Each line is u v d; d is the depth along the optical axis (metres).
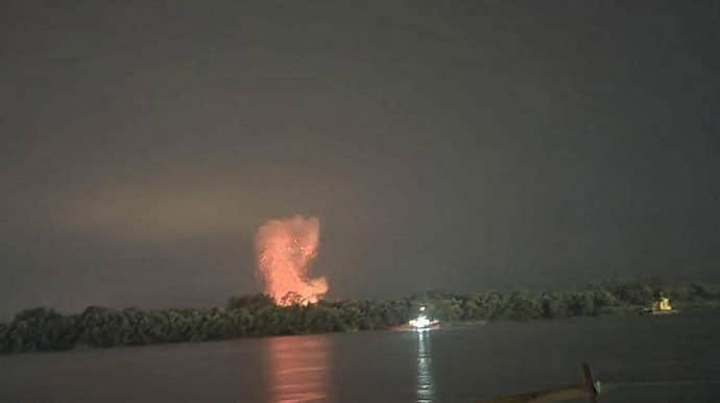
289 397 82.06
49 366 168.25
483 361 105.81
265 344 197.50
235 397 85.44
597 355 100.88
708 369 77.81
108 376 131.88
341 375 102.00
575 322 194.38
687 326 146.88
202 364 144.25
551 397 26.52
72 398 97.44
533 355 109.56
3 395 106.56
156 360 165.00
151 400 87.69
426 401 70.81
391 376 95.38
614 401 60.81
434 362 111.38
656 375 74.81
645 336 127.56
